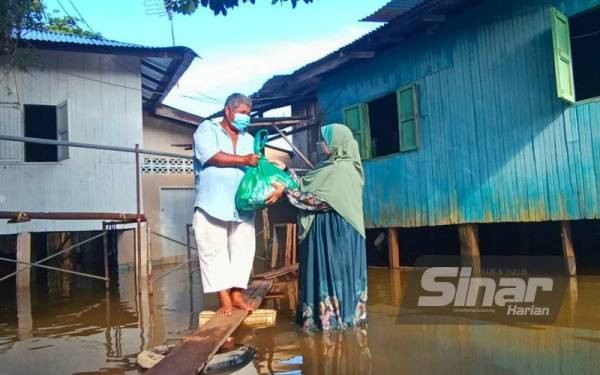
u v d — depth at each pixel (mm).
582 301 5121
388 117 12578
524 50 7578
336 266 4281
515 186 7711
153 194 14352
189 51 11391
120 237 11789
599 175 6676
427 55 9164
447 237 10961
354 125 10789
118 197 11734
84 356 3965
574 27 9352
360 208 4469
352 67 10875
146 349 4031
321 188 4285
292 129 13266
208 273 4312
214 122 4297
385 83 10078
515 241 9852
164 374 2854
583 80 10344
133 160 11891
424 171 9242
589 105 6789
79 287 9117
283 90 11680
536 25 7410
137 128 11984
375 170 10320
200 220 4227
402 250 11250
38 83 11227
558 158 7156
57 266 13352
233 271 4441
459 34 8547
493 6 7992
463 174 8516
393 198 9883
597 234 9047
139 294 7434
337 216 4312
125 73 11922
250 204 4207
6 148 10820
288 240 9828
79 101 11539
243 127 4332
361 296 4418
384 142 12508
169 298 7090
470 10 8328
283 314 5121
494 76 8000
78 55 11570
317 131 12523
